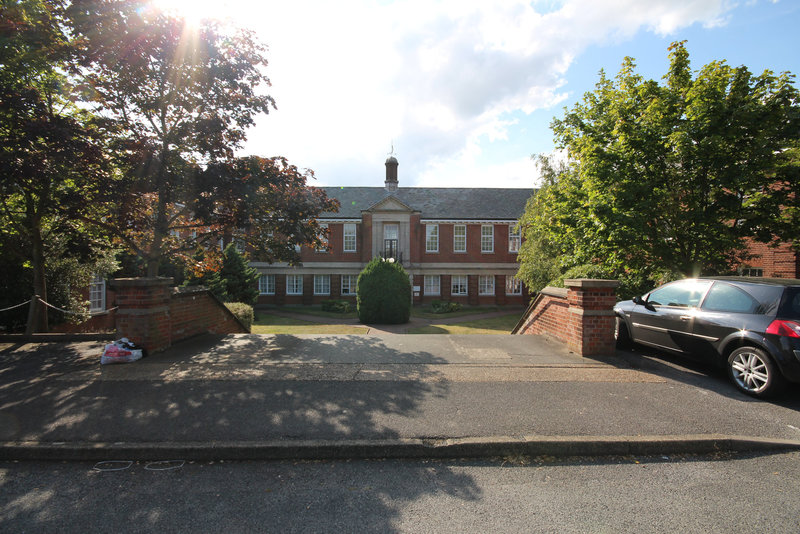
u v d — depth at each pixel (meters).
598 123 9.82
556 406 4.66
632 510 2.92
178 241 11.63
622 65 9.63
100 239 10.77
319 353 7.14
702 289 6.23
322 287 29.95
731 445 3.88
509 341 8.16
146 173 8.67
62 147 7.41
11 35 7.44
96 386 5.33
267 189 9.94
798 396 5.09
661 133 8.56
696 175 8.28
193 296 8.76
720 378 5.79
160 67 8.82
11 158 7.09
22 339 8.52
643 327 7.03
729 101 8.00
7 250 11.19
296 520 2.79
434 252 30.11
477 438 3.84
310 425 4.13
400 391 5.14
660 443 3.83
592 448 3.79
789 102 7.80
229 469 3.53
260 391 5.14
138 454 3.69
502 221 30.06
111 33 7.86
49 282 12.65
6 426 4.13
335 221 29.55
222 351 7.29
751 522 2.78
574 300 7.25
